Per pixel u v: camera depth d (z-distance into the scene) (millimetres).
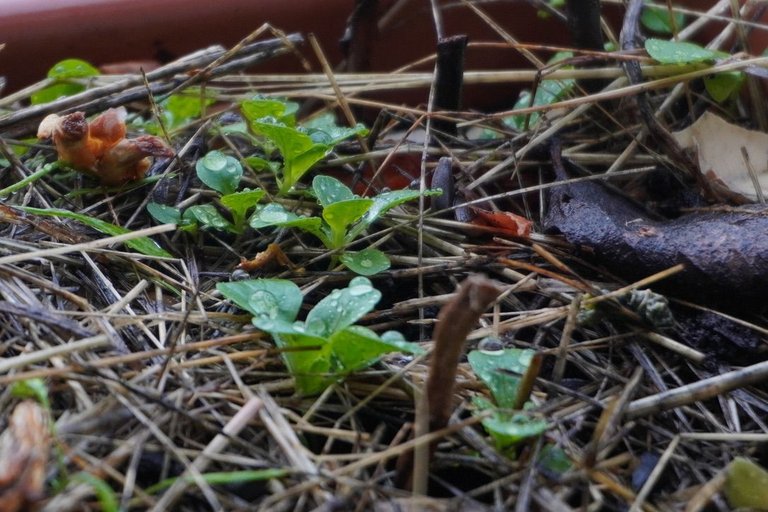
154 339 304
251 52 363
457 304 273
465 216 341
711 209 336
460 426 285
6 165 349
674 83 358
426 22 411
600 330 317
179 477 275
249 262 321
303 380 296
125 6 398
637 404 295
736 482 283
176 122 381
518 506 278
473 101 416
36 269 316
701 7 399
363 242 337
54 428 278
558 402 299
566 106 358
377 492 280
